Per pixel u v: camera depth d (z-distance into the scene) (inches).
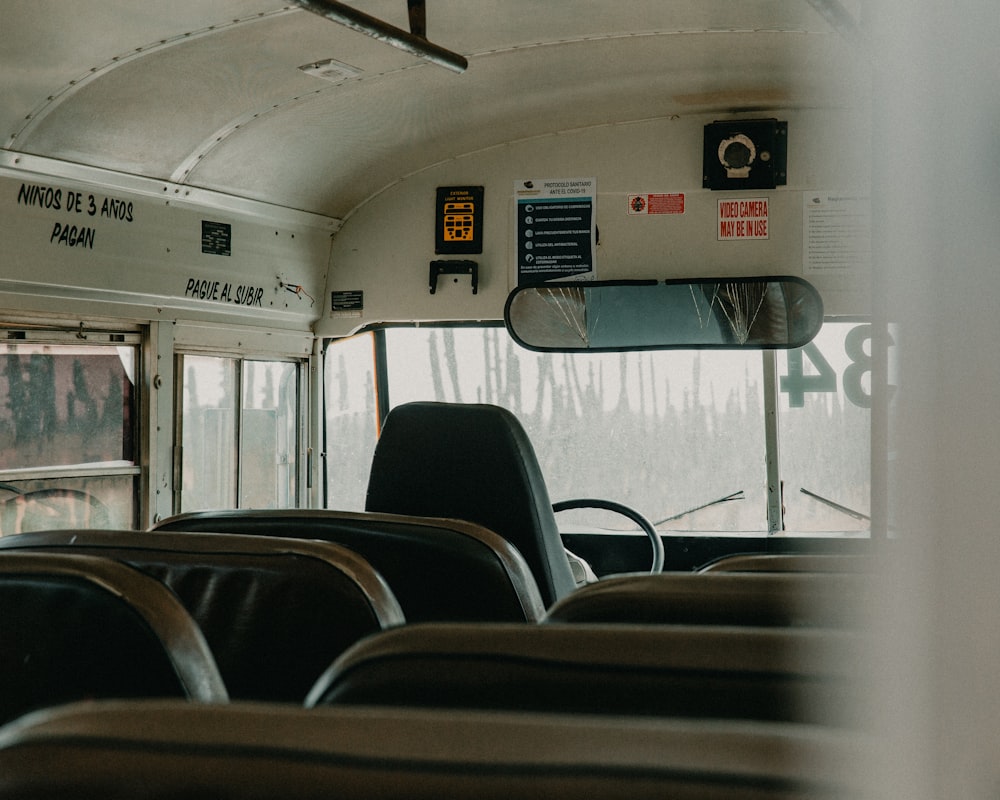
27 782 22.7
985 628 15.0
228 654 63.8
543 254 192.4
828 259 181.9
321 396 204.2
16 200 141.6
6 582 49.4
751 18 142.6
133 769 22.2
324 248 201.5
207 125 155.4
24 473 146.9
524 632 32.1
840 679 21.5
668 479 186.9
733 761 19.9
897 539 15.9
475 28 143.8
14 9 113.4
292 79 149.3
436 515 110.0
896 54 16.2
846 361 181.5
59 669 48.3
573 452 190.1
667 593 40.1
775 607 38.6
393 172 195.6
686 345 186.4
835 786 17.8
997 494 14.9
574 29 145.9
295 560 63.1
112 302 159.0
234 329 184.1
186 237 170.6
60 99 133.6
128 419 164.2
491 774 20.5
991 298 14.9
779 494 183.3
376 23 114.0
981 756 15.0
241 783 21.5
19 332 146.1
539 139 192.5
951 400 15.1
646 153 189.0
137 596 47.6
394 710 23.5
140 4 117.5
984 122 15.0
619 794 19.6
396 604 63.9
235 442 185.6
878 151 17.7
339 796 20.9
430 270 196.4
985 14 15.1
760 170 183.8
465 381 196.5
